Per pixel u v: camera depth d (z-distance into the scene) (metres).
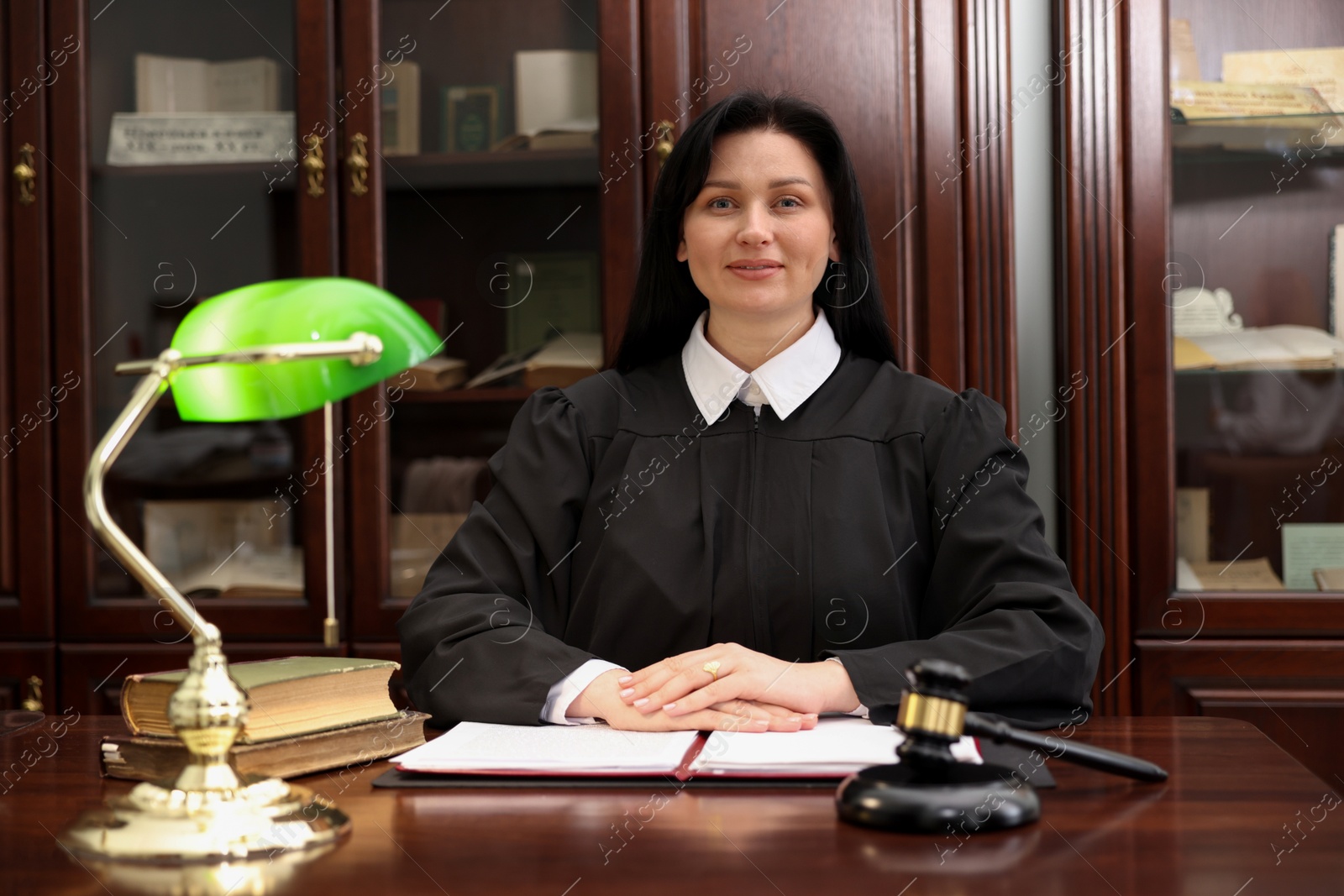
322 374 0.91
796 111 1.33
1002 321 1.93
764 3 1.95
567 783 0.83
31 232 2.04
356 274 2.02
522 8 2.01
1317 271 1.93
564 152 2.00
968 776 0.75
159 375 0.76
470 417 2.01
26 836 0.72
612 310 1.98
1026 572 1.18
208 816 0.68
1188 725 1.08
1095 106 1.92
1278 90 1.93
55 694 2.04
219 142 2.04
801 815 0.74
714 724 0.99
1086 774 0.86
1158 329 1.91
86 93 2.04
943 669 0.76
